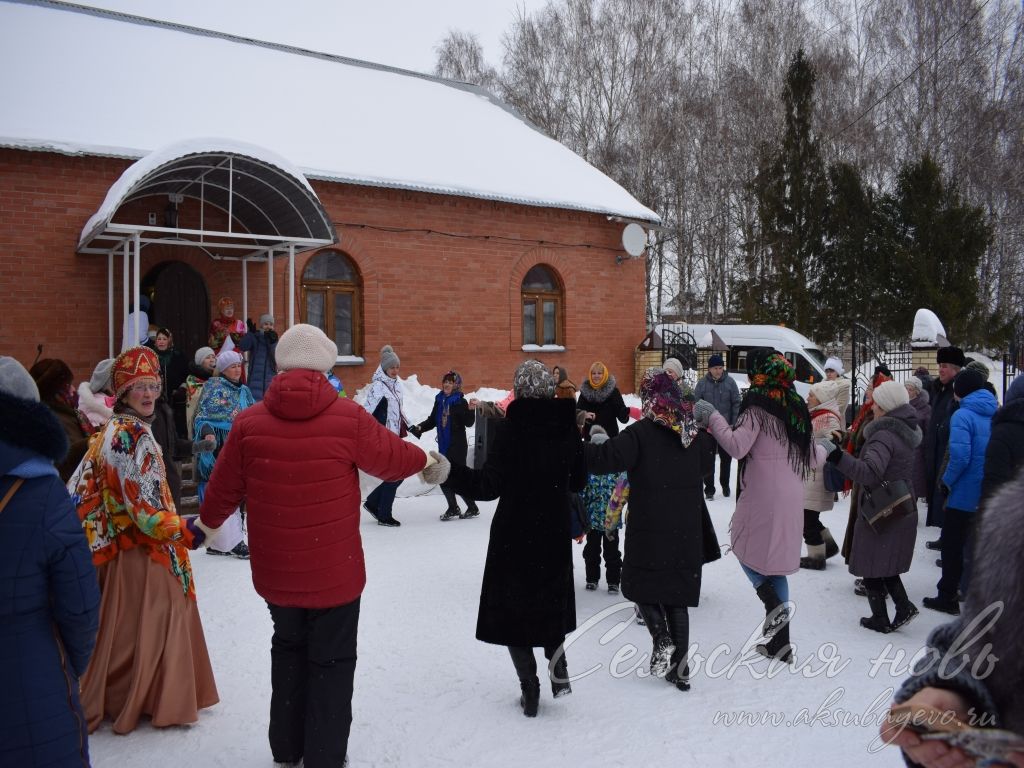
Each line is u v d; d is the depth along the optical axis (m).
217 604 5.85
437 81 21.25
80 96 12.50
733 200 32.22
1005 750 1.45
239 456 3.44
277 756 3.52
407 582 6.46
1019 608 1.46
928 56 31.00
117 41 14.99
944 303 22.41
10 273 11.00
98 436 3.89
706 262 32.34
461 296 15.29
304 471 3.34
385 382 9.02
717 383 10.66
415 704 4.24
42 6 15.28
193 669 4.00
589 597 6.25
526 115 31.83
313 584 3.35
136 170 9.77
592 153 31.38
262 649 4.99
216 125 13.27
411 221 14.66
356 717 4.08
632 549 4.58
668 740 3.85
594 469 4.46
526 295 16.56
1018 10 31.62
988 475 5.25
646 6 30.92
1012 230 30.19
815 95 32.47
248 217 12.77
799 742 3.84
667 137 31.00
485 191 15.11
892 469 5.39
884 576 5.36
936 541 7.95
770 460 4.85
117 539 3.89
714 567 7.09
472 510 9.11
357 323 14.32
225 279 12.97
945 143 30.80
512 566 4.02
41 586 2.48
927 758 1.55
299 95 15.88
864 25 33.81
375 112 16.59
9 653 2.41
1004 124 30.66
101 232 10.10
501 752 3.71
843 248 24.77
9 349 11.00
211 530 3.60
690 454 4.59
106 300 11.72
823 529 7.20
